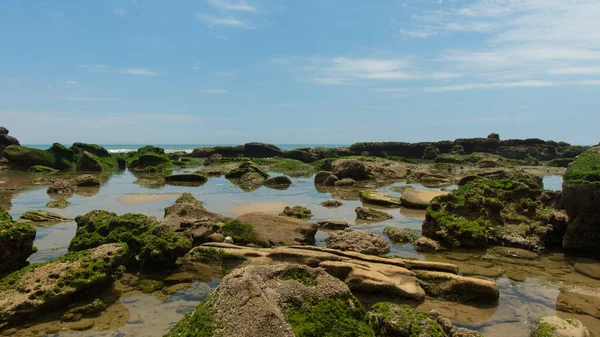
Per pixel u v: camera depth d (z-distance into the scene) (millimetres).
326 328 6648
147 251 11828
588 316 9117
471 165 58062
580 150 71875
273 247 13789
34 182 32094
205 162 56656
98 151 51156
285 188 31766
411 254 13953
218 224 15242
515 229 15242
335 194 28250
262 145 73812
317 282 7449
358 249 13633
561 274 11984
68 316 8680
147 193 27031
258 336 5660
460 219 15531
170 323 8500
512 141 78562
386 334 7445
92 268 9898
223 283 6566
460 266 12609
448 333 7754
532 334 7766
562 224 15117
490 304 9812
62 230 15969
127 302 9570
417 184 35406
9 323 8336
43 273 9547
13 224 10805
